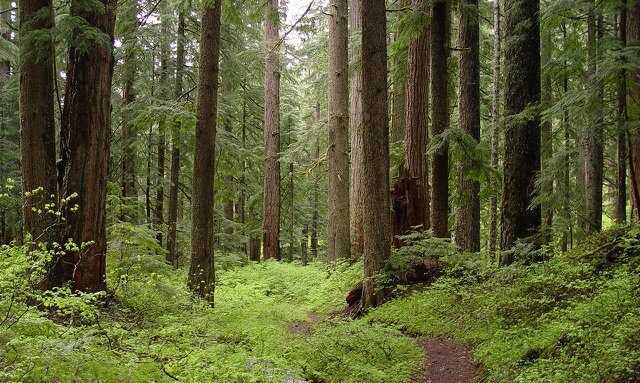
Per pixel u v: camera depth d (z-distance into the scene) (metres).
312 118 30.30
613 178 19.06
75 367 3.99
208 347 6.98
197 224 11.04
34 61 8.48
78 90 8.95
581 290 7.11
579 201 12.45
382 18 10.09
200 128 11.08
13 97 16.69
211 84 11.12
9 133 17.27
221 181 19.39
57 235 8.55
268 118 22.59
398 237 11.02
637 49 7.55
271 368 5.69
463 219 13.88
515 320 7.36
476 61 13.04
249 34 21.36
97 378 3.98
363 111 10.25
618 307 5.88
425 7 11.02
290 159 20.48
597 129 8.77
